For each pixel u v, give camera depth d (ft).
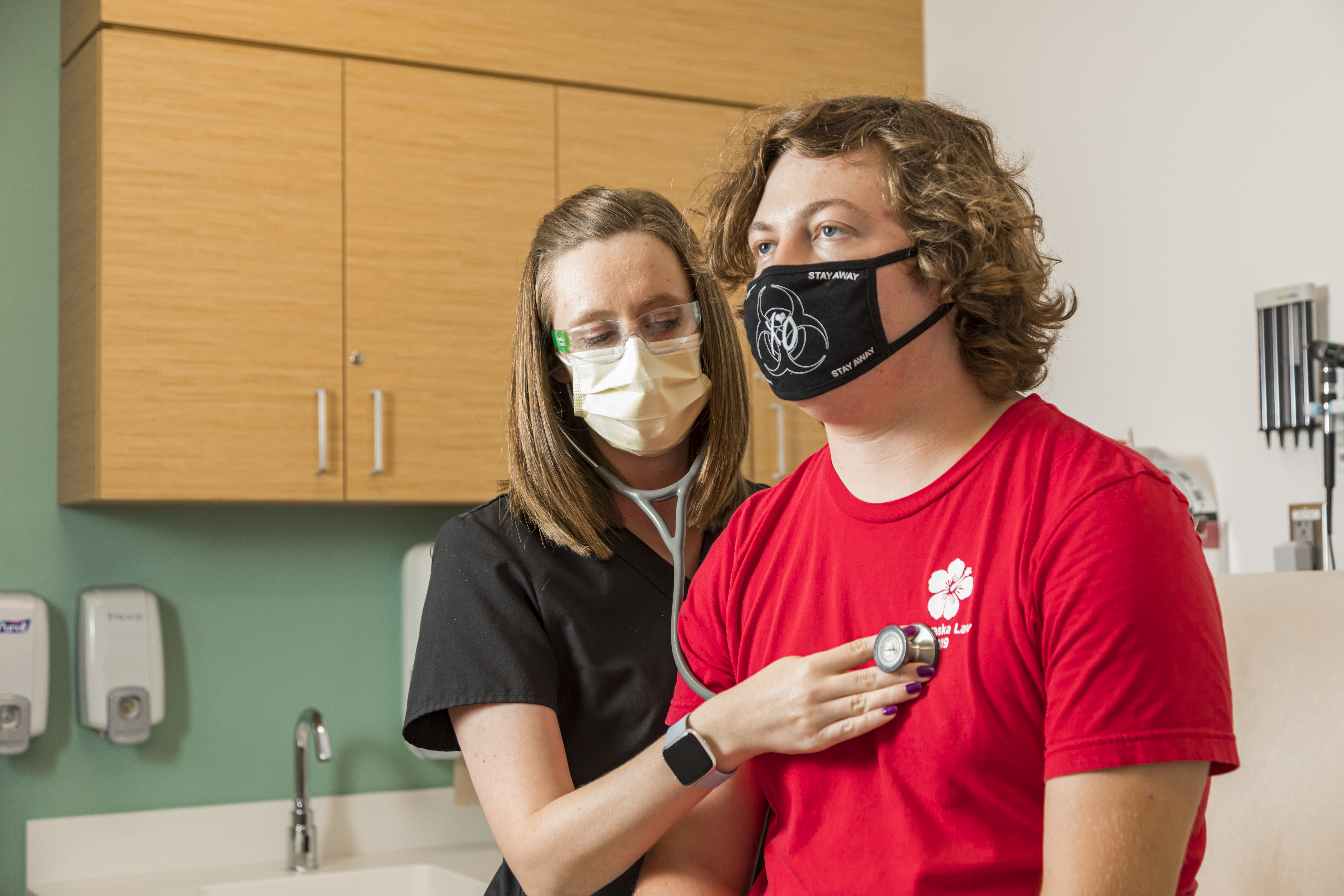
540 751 3.83
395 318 7.94
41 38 8.30
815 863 2.74
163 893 7.60
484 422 8.14
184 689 8.43
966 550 2.59
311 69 7.82
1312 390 6.69
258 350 7.55
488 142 8.27
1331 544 6.53
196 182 7.47
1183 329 7.61
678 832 3.28
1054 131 8.71
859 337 2.68
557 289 4.31
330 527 8.97
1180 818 2.28
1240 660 4.17
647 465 4.43
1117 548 2.35
